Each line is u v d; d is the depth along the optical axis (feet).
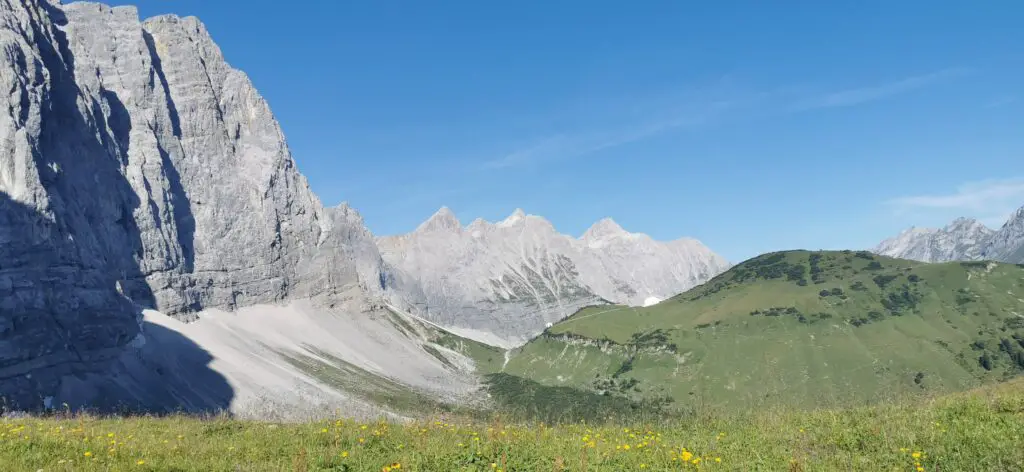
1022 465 70.44
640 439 96.68
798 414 124.98
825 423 107.65
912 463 75.61
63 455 77.41
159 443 88.74
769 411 136.05
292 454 82.43
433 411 142.82
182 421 122.62
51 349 599.98
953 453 77.46
